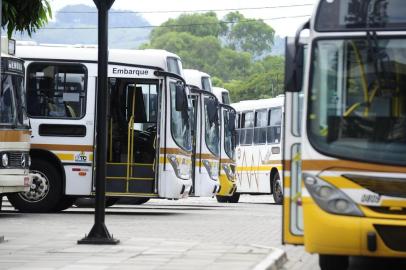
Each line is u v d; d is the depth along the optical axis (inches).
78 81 1958.7
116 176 1927.9
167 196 1927.9
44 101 1952.5
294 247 1380.4
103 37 1266.0
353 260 1246.9
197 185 2476.6
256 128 3230.8
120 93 1945.1
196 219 1903.3
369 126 955.3
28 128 1793.8
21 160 1755.7
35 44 2021.4
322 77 971.3
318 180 950.4
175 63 2003.0
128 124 1934.1
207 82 2613.2
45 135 1941.4
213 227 1681.8
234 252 1199.6
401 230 922.7
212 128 2539.4
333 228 932.6
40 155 1945.1
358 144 952.3
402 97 957.2
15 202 1942.7
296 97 1008.9
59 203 2020.2
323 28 977.5
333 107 965.8
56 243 1289.4
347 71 968.3
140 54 1952.5
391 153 944.9
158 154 1926.7
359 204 938.1
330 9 980.6
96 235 1279.5
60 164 1934.1
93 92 1950.1
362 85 965.2
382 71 962.1
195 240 1389.0
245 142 3297.2
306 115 968.3
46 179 1940.2
